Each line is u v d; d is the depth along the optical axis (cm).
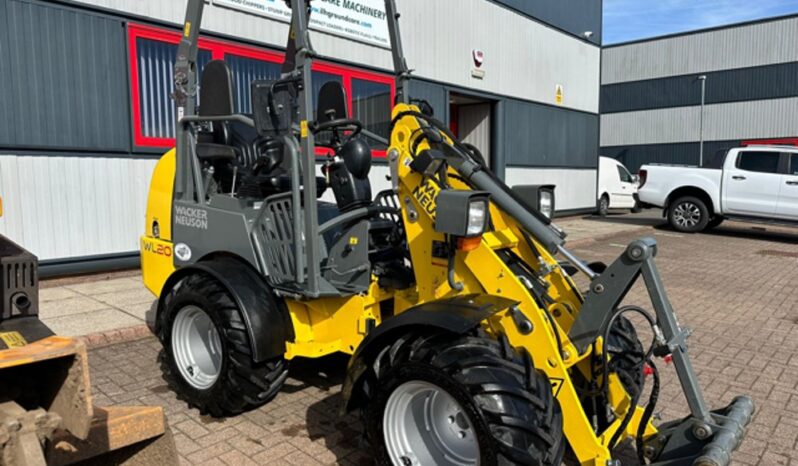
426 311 271
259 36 853
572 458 323
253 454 323
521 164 1501
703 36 3447
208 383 371
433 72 1198
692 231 1384
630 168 3816
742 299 714
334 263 360
